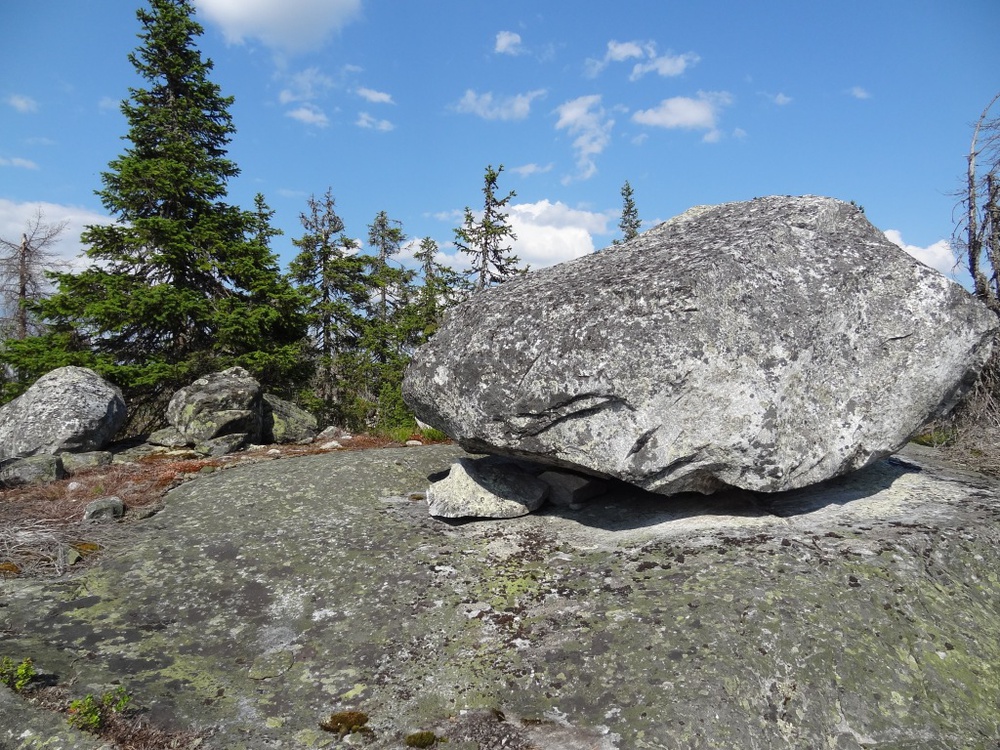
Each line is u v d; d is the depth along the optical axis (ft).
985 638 13.79
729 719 11.44
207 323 52.95
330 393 74.64
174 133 55.77
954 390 19.54
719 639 13.07
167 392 53.93
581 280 19.77
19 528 20.80
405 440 40.50
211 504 23.93
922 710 12.07
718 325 16.61
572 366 16.88
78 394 35.78
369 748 11.45
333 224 82.64
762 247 18.69
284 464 29.04
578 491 21.29
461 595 16.17
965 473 23.22
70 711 11.29
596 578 16.11
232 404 38.40
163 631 15.19
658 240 22.59
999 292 33.91
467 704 12.51
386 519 21.49
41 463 28.89
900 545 16.02
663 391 16.29
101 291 50.06
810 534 16.94
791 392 16.96
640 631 13.65
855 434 17.84
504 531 19.98
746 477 16.66
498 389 18.03
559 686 12.69
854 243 19.97
